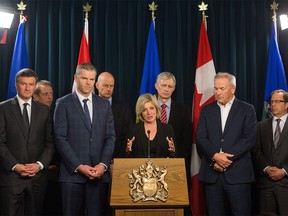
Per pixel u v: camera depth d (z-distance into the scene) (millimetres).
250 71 5238
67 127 3877
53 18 5227
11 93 4965
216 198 4145
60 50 5164
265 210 4281
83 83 3896
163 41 5277
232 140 4148
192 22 5281
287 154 4250
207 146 4137
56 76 5223
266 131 4398
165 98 4668
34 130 3928
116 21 5242
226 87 4207
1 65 5117
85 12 5227
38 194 3900
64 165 3832
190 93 5223
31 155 3889
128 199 3223
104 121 3945
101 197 3846
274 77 5031
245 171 4129
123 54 5219
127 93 5191
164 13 5273
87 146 3840
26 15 5227
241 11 5266
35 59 5164
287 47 5230
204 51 5070
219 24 5270
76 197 3775
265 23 5242
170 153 3967
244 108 4246
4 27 4754
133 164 3332
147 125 4016
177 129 4633
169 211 3254
